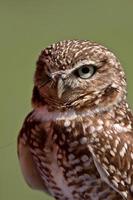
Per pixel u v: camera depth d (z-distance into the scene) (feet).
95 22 13.14
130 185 6.84
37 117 6.82
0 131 8.87
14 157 8.32
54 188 6.91
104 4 13.80
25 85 10.01
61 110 6.78
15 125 9.00
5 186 8.27
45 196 8.23
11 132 8.89
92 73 6.73
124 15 13.30
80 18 13.35
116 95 6.79
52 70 6.71
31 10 13.64
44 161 6.85
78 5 13.87
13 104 9.39
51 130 6.80
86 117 6.78
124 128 6.82
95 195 6.84
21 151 6.89
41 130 6.81
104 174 6.81
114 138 6.80
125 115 6.84
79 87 6.73
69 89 6.73
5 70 10.69
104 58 6.74
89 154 6.79
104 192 6.84
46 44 12.26
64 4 13.88
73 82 6.72
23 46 11.94
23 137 6.87
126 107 6.85
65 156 6.81
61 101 6.76
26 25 13.00
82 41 6.76
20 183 8.27
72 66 6.71
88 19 13.28
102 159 6.79
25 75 10.46
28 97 9.52
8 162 8.31
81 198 6.87
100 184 6.82
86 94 6.75
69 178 6.84
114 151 6.80
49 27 13.03
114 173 6.81
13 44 12.01
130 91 9.41
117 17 13.23
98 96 6.76
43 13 13.52
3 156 8.33
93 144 6.78
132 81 10.03
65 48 6.72
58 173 6.85
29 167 6.93
